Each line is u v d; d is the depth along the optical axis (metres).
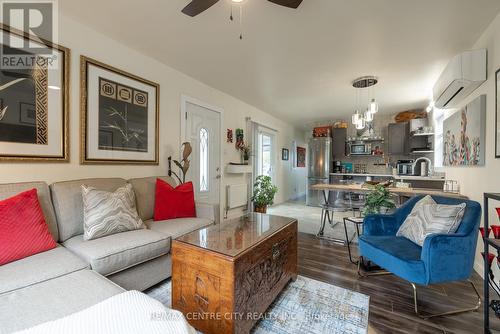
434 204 1.95
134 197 2.26
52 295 1.10
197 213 2.61
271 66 3.10
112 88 2.49
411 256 1.69
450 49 2.59
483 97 2.22
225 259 1.33
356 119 3.59
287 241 1.96
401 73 3.25
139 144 2.77
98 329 0.70
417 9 1.94
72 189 1.92
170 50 2.71
